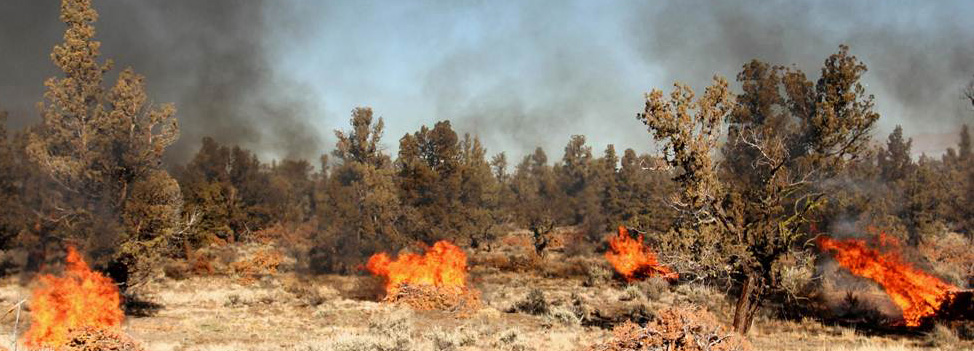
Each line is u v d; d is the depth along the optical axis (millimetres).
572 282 44906
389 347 18109
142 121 31641
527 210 91000
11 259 38781
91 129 32156
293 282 42344
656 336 12609
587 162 114250
